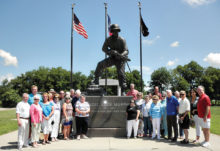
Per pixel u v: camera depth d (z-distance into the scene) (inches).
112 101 350.9
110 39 372.8
